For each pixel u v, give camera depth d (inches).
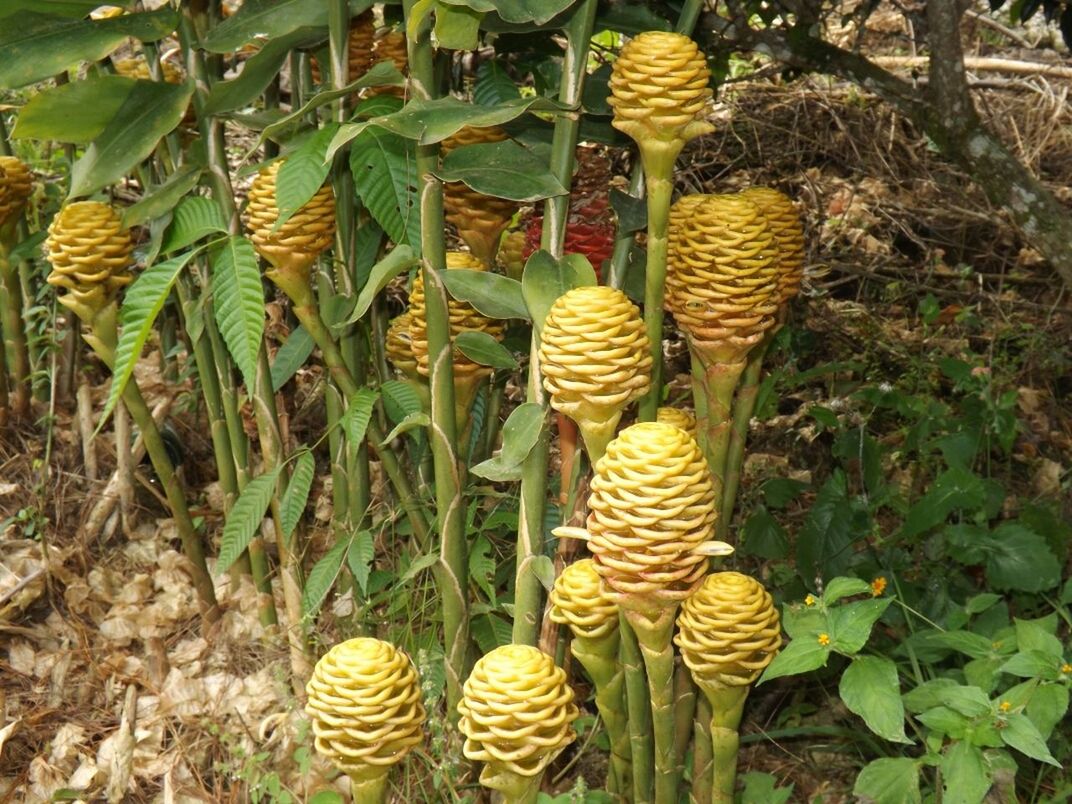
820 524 52.6
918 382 67.8
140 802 47.4
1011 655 42.1
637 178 41.3
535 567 37.9
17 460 62.6
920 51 97.0
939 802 40.9
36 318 66.2
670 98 33.5
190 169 45.8
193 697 51.0
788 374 65.7
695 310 36.4
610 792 42.9
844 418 64.9
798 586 54.7
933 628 50.1
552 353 32.0
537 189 37.2
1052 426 70.1
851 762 48.1
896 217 88.2
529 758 31.6
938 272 83.1
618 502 29.5
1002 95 101.0
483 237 45.6
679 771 41.1
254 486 48.7
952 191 90.4
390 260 39.7
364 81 38.9
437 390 40.7
